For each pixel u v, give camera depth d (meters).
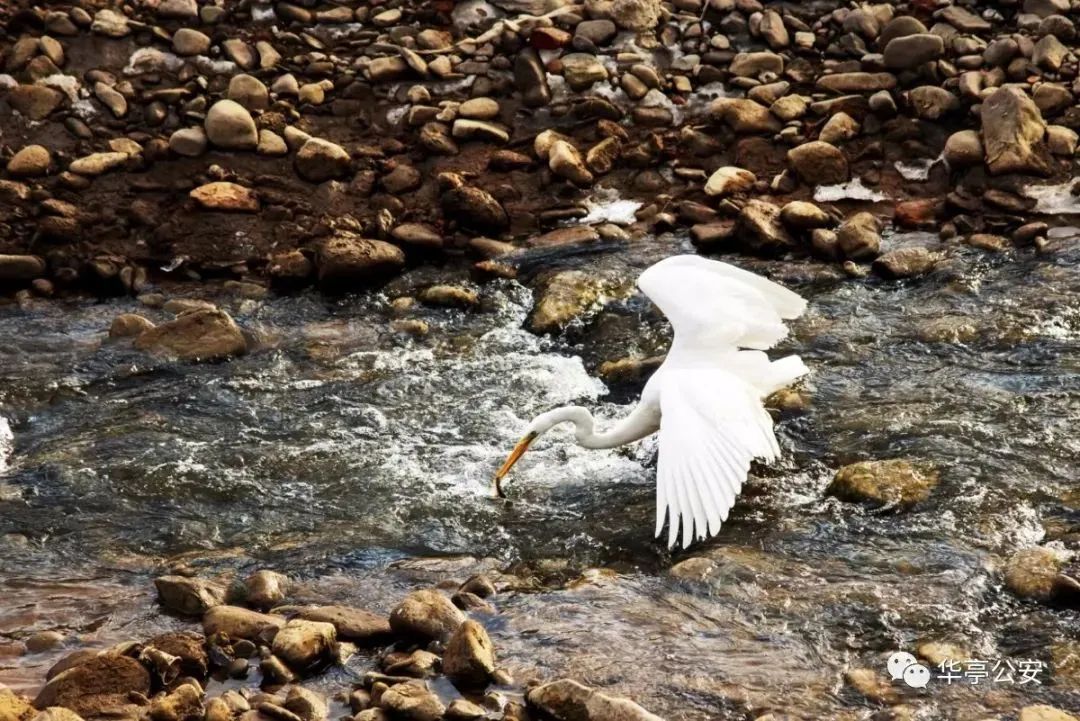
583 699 8.96
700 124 18.41
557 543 11.58
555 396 14.06
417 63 18.89
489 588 10.71
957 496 11.66
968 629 9.97
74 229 16.94
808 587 10.59
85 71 18.78
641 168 18.06
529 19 19.28
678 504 9.34
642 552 11.34
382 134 18.48
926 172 17.62
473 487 12.51
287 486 12.59
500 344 15.19
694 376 10.30
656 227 17.11
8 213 17.16
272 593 10.70
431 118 18.45
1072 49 18.66
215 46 19.20
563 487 12.48
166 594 10.63
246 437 13.45
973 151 17.23
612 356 14.72
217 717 8.95
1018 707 9.12
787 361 11.11
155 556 11.54
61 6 19.28
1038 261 15.83
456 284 16.44
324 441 13.33
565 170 17.66
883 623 10.10
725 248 16.62
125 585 11.06
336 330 15.63
